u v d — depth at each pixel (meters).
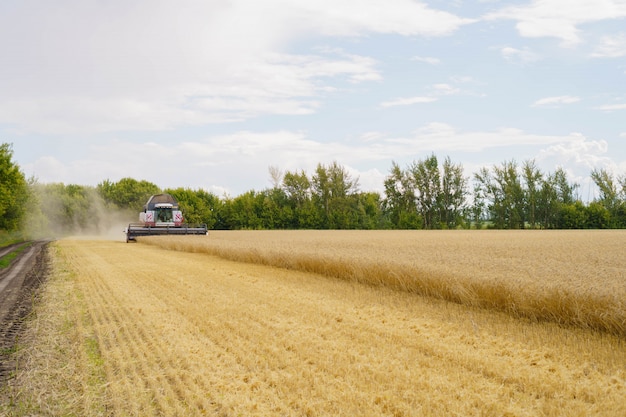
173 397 5.98
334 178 75.62
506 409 5.43
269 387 6.26
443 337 8.45
